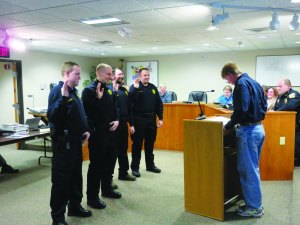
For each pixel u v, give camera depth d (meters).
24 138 4.00
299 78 8.43
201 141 2.71
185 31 5.58
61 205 2.47
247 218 2.69
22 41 6.65
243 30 5.51
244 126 2.63
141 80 3.88
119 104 3.56
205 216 2.75
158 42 7.04
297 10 4.01
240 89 2.51
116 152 3.18
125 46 7.75
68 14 4.21
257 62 8.89
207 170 2.70
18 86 7.96
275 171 3.75
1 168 4.34
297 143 3.94
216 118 2.93
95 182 2.92
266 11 4.07
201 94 7.29
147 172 4.15
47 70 8.91
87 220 2.69
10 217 2.81
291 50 8.45
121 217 2.75
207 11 4.06
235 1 3.61
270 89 5.01
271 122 3.69
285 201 3.06
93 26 5.05
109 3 3.65
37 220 2.74
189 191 2.83
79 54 9.83
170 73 10.17
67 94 2.31
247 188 2.69
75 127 2.46
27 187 3.69
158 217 2.74
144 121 3.89
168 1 3.58
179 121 5.53
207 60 9.56
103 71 2.86
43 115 5.30
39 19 4.51
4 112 7.66
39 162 4.87
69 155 2.43
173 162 4.72
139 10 4.00
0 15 4.25
